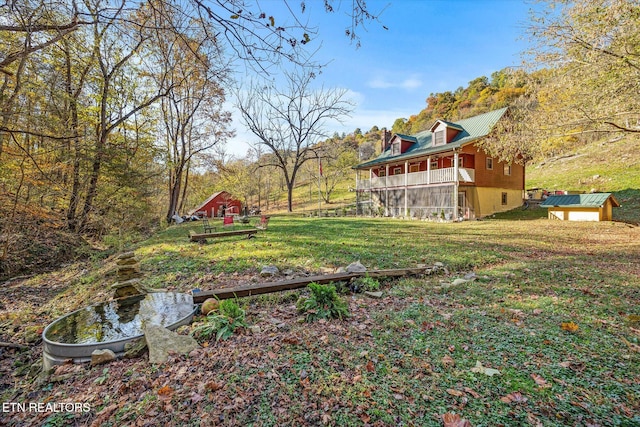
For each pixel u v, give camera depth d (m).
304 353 2.82
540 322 3.37
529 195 21.98
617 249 7.71
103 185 12.48
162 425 1.95
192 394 2.25
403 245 8.45
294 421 1.95
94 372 2.79
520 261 6.46
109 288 5.57
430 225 14.65
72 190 11.73
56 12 4.31
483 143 14.26
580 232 11.10
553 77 9.91
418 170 22.95
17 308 5.74
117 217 13.02
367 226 14.16
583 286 4.61
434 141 20.86
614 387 2.19
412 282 5.22
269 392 2.24
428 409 2.03
